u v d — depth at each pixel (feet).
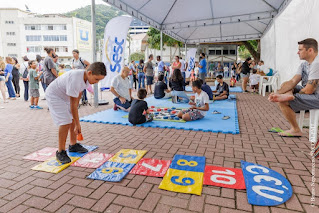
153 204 6.83
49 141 13.14
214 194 7.31
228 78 102.06
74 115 9.96
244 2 32.63
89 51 222.48
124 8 28.43
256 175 8.41
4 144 12.62
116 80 20.77
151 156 10.55
